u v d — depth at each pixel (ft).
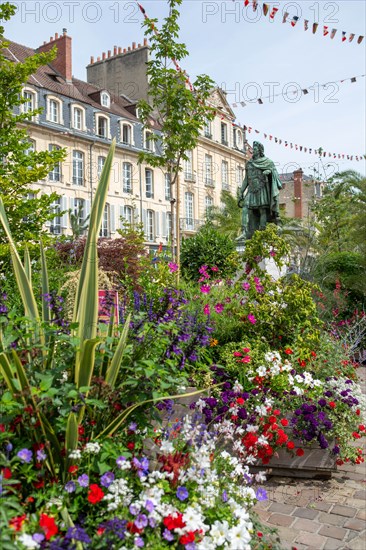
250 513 11.07
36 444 9.15
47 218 31.68
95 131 106.83
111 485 8.44
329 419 14.55
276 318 18.30
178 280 23.70
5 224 11.52
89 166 103.81
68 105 101.91
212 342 17.22
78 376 9.82
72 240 41.22
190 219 132.46
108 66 126.21
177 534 8.47
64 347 11.16
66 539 7.40
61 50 107.86
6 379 9.25
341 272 50.80
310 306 18.39
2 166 31.09
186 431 10.75
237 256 21.70
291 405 14.82
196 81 28.45
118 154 111.75
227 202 98.12
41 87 96.68
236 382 14.88
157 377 10.52
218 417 13.56
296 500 13.17
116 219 110.83
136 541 7.58
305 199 139.03
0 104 30.81
